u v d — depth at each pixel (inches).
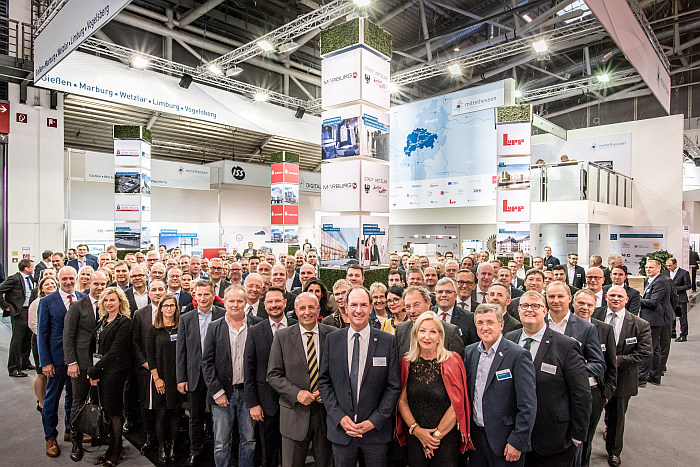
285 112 596.4
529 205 352.8
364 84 238.4
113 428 143.0
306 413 115.9
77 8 219.9
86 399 150.6
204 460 145.5
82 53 413.1
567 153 580.4
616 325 146.1
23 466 141.0
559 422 106.3
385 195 256.5
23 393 205.8
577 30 399.2
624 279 184.2
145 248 430.0
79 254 320.8
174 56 538.0
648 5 463.2
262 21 541.6
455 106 487.2
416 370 105.4
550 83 636.1
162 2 484.1
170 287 187.0
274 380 116.0
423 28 502.6
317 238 622.2
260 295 169.6
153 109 465.4
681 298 311.0
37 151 434.0
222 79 524.7
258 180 663.1
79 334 148.9
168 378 144.5
